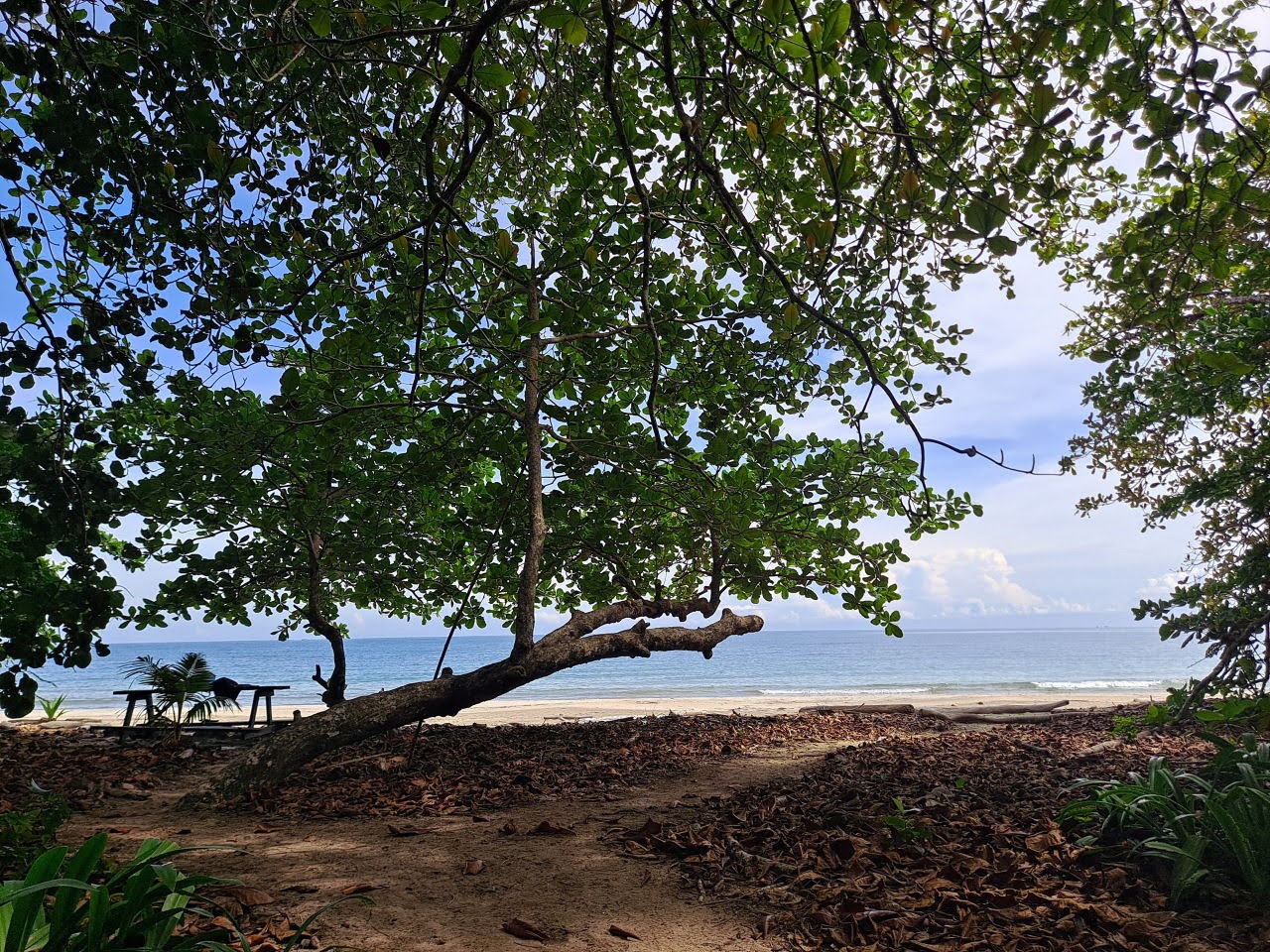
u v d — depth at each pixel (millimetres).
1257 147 2703
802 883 4086
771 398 8570
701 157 2227
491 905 3902
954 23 2936
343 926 3576
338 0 2727
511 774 7363
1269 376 6344
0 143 3109
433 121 2014
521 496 8875
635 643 8258
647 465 8117
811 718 12195
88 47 3201
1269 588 5031
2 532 4172
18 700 2658
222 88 3844
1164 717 5094
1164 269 3129
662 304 7562
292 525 9258
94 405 3561
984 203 2195
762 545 8750
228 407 7672
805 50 2426
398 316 6801
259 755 6758
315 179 4176
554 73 4637
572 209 6902
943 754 7883
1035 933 3400
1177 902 3654
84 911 2354
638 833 5125
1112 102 2779
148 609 8844
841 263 2635
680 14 2719
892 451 8195
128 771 7805
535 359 8031
